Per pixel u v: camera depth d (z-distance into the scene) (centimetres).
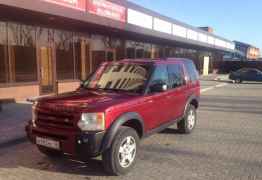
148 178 457
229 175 468
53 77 1410
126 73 584
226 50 4481
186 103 709
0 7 938
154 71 574
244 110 1120
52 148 457
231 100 1409
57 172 482
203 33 3150
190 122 745
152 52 2556
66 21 1267
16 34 1209
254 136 721
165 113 604
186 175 468
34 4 996
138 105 503
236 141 672
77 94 525
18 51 1220
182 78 700
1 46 1147
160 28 2053
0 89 1129
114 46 1945
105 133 436
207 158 552
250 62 4253
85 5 1256
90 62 1681
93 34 1706
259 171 486
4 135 679
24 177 463
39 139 471
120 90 551
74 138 429
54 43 1412
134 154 491
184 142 661
